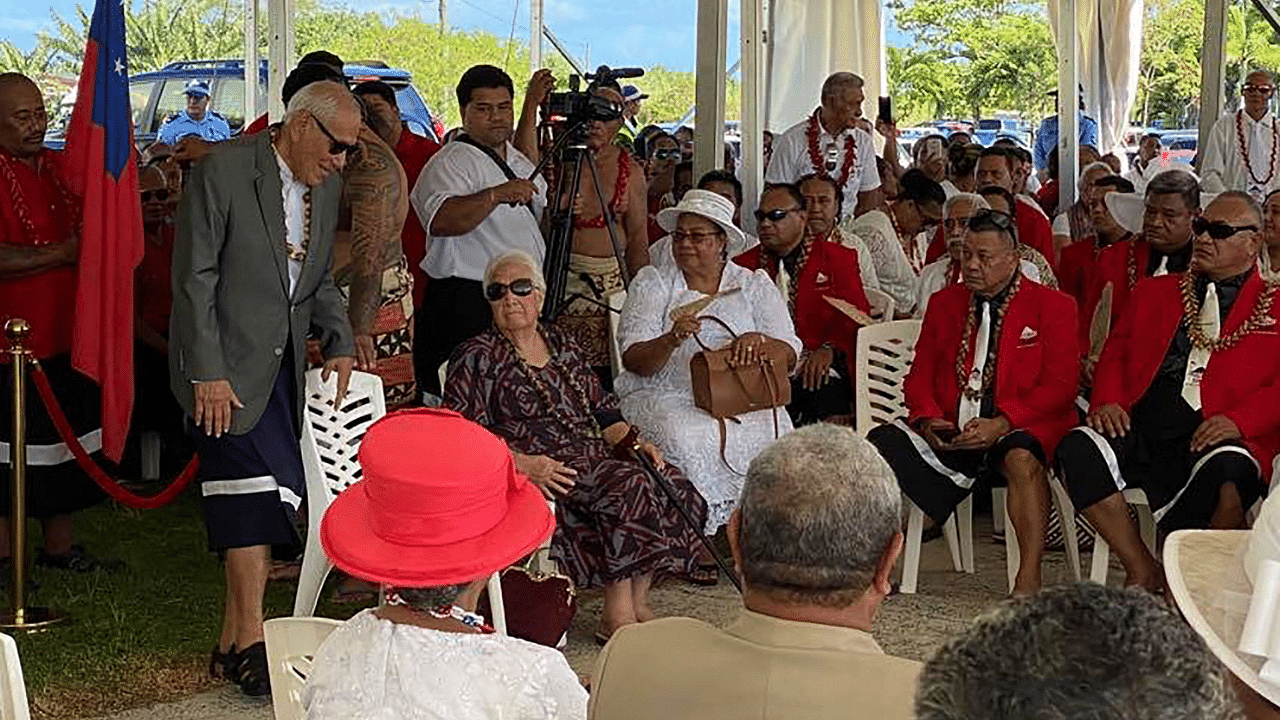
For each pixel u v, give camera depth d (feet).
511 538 8.16
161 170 22.30
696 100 24.53
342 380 15.02
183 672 14.84
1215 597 7.23
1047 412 17.20
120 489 16.58
